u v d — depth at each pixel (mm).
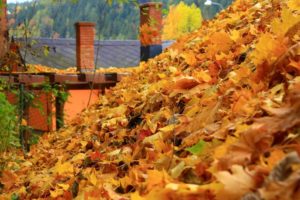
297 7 2818
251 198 1171
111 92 7477
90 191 2625
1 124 6242
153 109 3596
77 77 12055
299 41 2205
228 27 4668
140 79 6297
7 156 6051
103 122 4574
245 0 5816
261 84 2162
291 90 1683
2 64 8250
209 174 1752
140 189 2074
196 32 6477
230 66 3133
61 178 3725
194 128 2426
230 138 1710
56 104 10977
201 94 3000
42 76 10430
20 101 8781
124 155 3006
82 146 4367
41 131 12781
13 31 8141
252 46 3113
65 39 24719
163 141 2648
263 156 1486
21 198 4156
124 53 25625
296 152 1265
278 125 1531
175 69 4543
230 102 2350
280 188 1111
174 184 1551
